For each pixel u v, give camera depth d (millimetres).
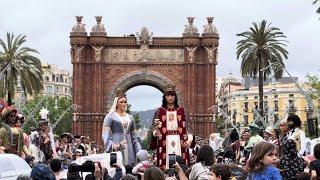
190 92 108875
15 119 25109
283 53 96750
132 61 110250
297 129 21844
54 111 164000
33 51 94375
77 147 42906
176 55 110438
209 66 109250
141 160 21969
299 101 188000
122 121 22406
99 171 17875
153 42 110500
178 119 22719
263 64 95500
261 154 12797
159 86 110625
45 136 31688
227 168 13656
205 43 109500
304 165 20734
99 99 108375
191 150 36250
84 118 108125
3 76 90812
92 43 109000
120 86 109938
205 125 108688
